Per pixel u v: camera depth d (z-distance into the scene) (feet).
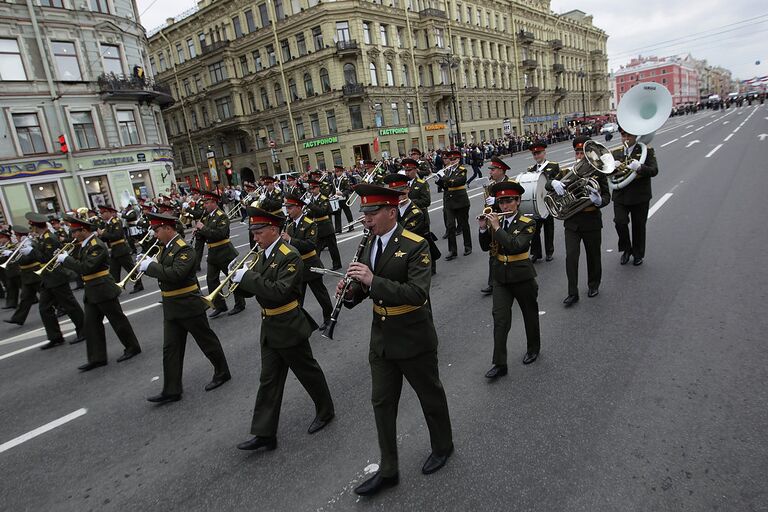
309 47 120.57
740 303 17.56
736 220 28.86
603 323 17.60
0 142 71.67
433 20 135.44
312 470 11.67
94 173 81.15
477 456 11.28
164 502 11.24
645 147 22.54
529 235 14.25
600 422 11.94
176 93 157.28
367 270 9.82
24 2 73.46
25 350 24.17
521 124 187.21
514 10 181.16
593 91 254.47
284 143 133.49
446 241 35.78
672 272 21.83
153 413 15.65
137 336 24.03
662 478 9.90
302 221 21.80
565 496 9.73
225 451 12.98
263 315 12.76
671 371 13.79
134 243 49.49
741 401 12.00
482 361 16.03
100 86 81.87
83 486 12.29
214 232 24.77
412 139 135.85
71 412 16.53
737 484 9.52
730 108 273.33
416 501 10.15
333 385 15.76
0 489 12.54
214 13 137.49
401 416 13.50
